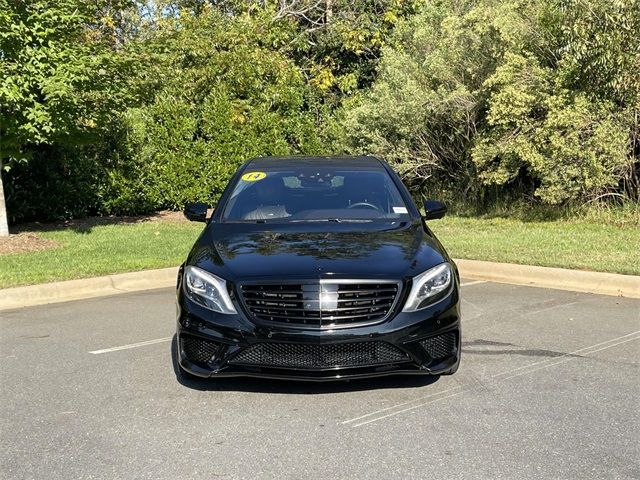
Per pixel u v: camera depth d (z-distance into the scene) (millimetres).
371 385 5074
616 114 12836
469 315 7266
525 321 6977
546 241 11312
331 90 24375
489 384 5086
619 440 4074
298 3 26500
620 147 12555
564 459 3824
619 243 10812
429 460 3836
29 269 9484
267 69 18844
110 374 5516
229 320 4691
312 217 5938
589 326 6738
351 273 4695
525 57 13961
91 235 12922
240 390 5023
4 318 7547
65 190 15000
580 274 8695
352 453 3947
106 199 15820
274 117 17578
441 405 4668
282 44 23422
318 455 3928
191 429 4348
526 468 3721
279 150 17531
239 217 6020
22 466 3867
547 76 13438
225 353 4695
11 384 5312
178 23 21469
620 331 6543
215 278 4848
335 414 4539
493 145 14094
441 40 16125
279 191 6293
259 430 4305
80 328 7027
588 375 5277
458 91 15055
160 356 6000
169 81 17031
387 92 16250
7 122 10969
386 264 4852
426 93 15789
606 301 7812
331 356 4617
